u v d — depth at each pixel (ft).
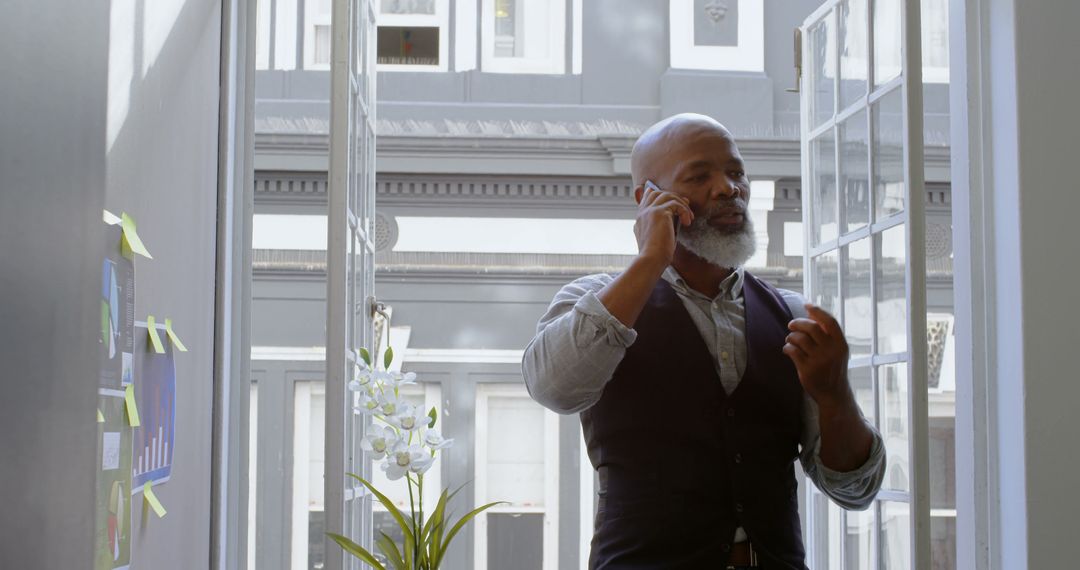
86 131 2.74
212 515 6.95
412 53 21.21
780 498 5.59
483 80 20.99
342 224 7.32
